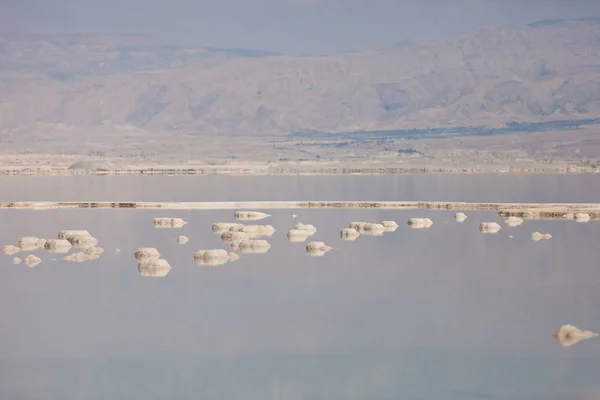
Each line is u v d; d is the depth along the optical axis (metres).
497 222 149.25
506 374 66.25
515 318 81.25
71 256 112.94
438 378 65.62
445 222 150.25
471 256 113.81
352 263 108.81
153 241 128.38
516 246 121.38
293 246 122.69
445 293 91.75
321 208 176.12
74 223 150.50
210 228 143.38
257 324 79.56
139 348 72.88
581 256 112.81
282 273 101.88
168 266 104.38
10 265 107.69
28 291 92.94
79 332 77.44
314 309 84.81
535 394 62.31
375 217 158.50
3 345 73.88
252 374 66.69
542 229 138.38
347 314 83.00
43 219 156.50
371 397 61.91
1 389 64.06
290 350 72.25
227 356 70.88
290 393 62.94
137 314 83.25
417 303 87.31
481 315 82.44
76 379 65.94
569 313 83.00
